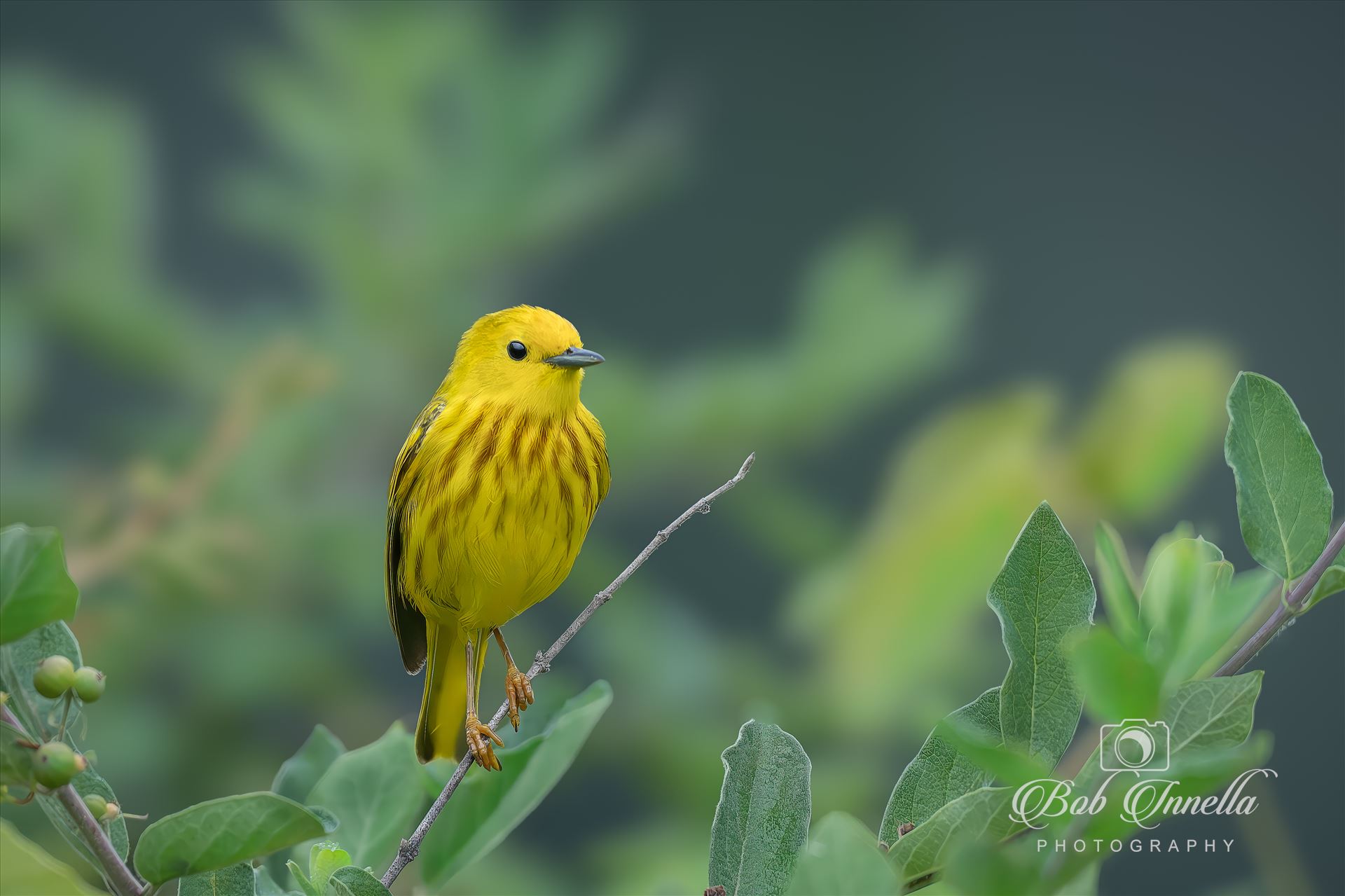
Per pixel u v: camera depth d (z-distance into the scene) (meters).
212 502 5.07
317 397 5.09
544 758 4.70
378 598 5.11
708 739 5.08
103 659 5.05
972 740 3.39
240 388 5.08
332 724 5.11
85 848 4.01
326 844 4.68
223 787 5.07
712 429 5.14
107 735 5.05
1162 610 3.58
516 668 4.84
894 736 5.00
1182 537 3.68
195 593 5.06
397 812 4.70
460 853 4.70
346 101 5.43
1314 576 3.79
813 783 5.00
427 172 5.38
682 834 4.98
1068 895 3.56
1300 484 3.88
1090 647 3.26
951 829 3.69
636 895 4.95
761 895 3.89
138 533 5.05
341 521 5.11
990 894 3.31
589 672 5.11
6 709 3.76
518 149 5.47
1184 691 3.52
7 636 3.57
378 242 5.36
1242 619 3.53
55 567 3.58
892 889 3.16
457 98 5.52
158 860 3.66
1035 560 4.06
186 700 5.08
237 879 4.08
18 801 3.69
